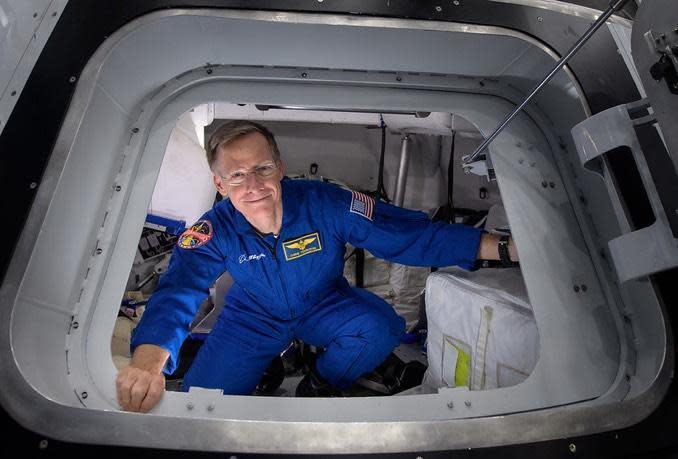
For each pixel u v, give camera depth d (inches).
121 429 37.4
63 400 45.5
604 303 56.9
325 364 76.2
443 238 65.9
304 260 68.2
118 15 53.9
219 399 48.4
